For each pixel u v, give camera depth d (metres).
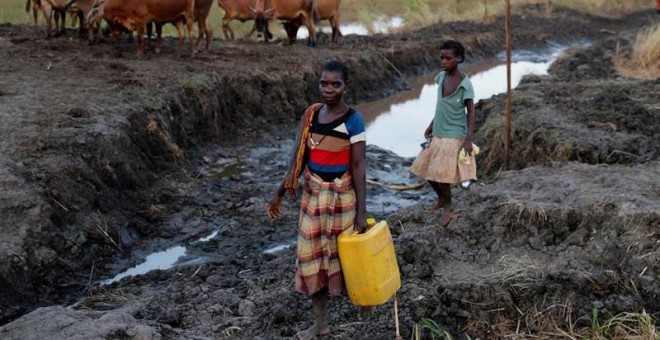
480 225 6.14
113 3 11.30
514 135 9.34
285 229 7.71
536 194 6.46
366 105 13.93
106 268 6.89
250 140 10.80
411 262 5.71
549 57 18.89
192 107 10.25
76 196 7.25
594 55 16.28
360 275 4.24
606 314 4.86
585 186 6.63
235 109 11.12
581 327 4.84
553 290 5.09
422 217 6.45
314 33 15.20
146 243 7.44
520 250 5.86
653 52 14.49
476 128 10.81
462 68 17.38
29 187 6.89
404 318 4.94
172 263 7.03
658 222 5.59
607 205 5.94
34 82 9.95
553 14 23.22
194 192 8.69
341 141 4.23
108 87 9.93
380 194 8.90
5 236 6.33
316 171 4.30
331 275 4.35
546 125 9.16
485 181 8.42
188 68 11.25
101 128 8.27
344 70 4.18
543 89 11.55
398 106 13.96
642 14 24.89
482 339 4.81
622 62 15.02
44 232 6.59
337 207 4.29
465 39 18.33
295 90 12.34
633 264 5.25
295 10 14.73
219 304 5.48
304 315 5.16
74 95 9.45
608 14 24.44
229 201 8.48
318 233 4.31
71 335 4.59
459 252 5.89
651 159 8.17
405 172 9.74
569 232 5.91
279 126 11.55
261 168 9.77
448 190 6.17
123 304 5.82
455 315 4.98
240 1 15.18
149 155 8.92
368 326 4.91
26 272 6.18
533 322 4.92
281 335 4.96
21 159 7.34
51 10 12.82
